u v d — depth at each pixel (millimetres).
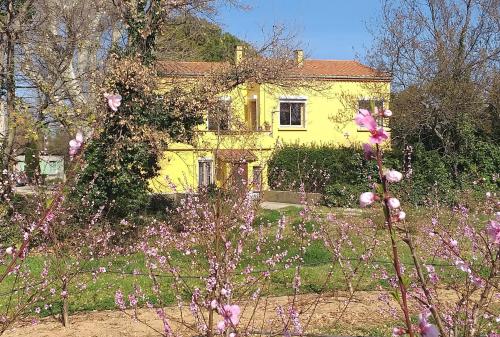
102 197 12883
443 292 6406
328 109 28031
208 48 21625
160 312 4949
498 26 21156
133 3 15211
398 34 22172
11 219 9375
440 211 10336
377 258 8766
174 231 10453
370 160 2174
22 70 13781
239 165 7062
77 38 14453
